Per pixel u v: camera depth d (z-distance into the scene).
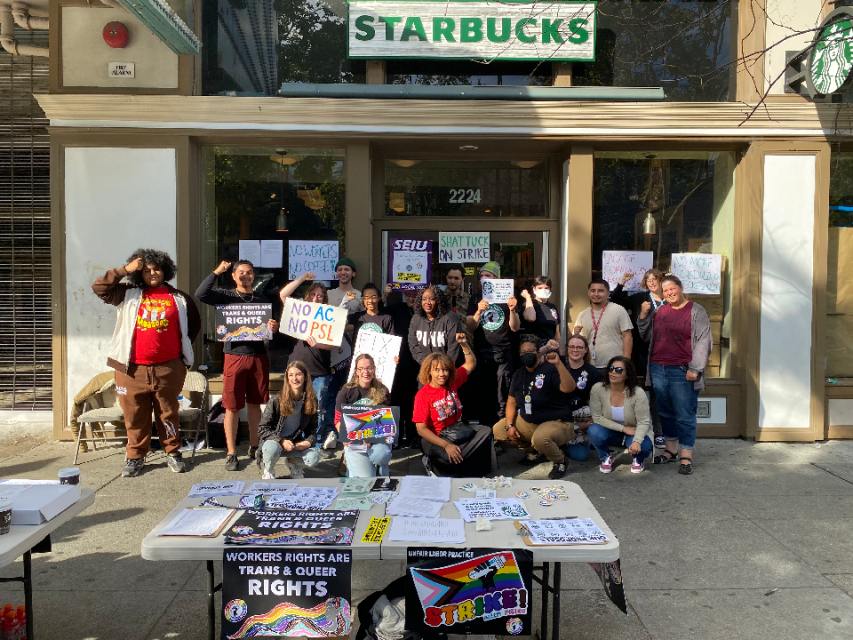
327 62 6.69
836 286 6.88
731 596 3.62
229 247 6.78
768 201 6.57
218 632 3.23
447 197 7.06
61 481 3.05
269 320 5.77
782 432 6.64
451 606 2.61
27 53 7.27
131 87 6.46
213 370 6.77
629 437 5.75
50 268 7.36
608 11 6.76
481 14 6.54
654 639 3.22
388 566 4.02
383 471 4.63
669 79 6.77
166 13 5.24
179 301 5.63
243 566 2.62
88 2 6.41
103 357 6.44
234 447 5.77
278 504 3.07
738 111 6.42
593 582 3.80
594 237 6.89
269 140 6.58
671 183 6.90
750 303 6.59
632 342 6.51
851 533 4.44
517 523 2.87
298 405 5.20
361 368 5.18
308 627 2.58
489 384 6.46
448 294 6.57
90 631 3.24
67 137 6.36
